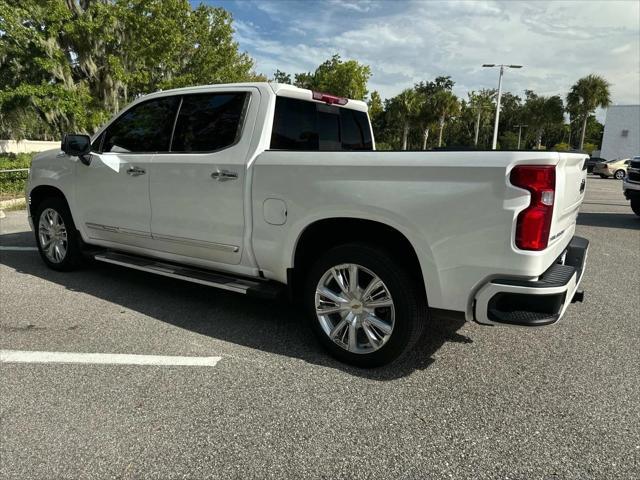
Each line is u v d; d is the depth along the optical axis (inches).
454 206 108.7
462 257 109.8
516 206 102.7
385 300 123.1
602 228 381.4
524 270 104.2
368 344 129.6
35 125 846.5
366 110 195.9
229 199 144.7
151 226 168.1
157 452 93.9
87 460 91.3
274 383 120.8
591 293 203.0
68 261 208.2
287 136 152.2
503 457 94.3
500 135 3267.7
